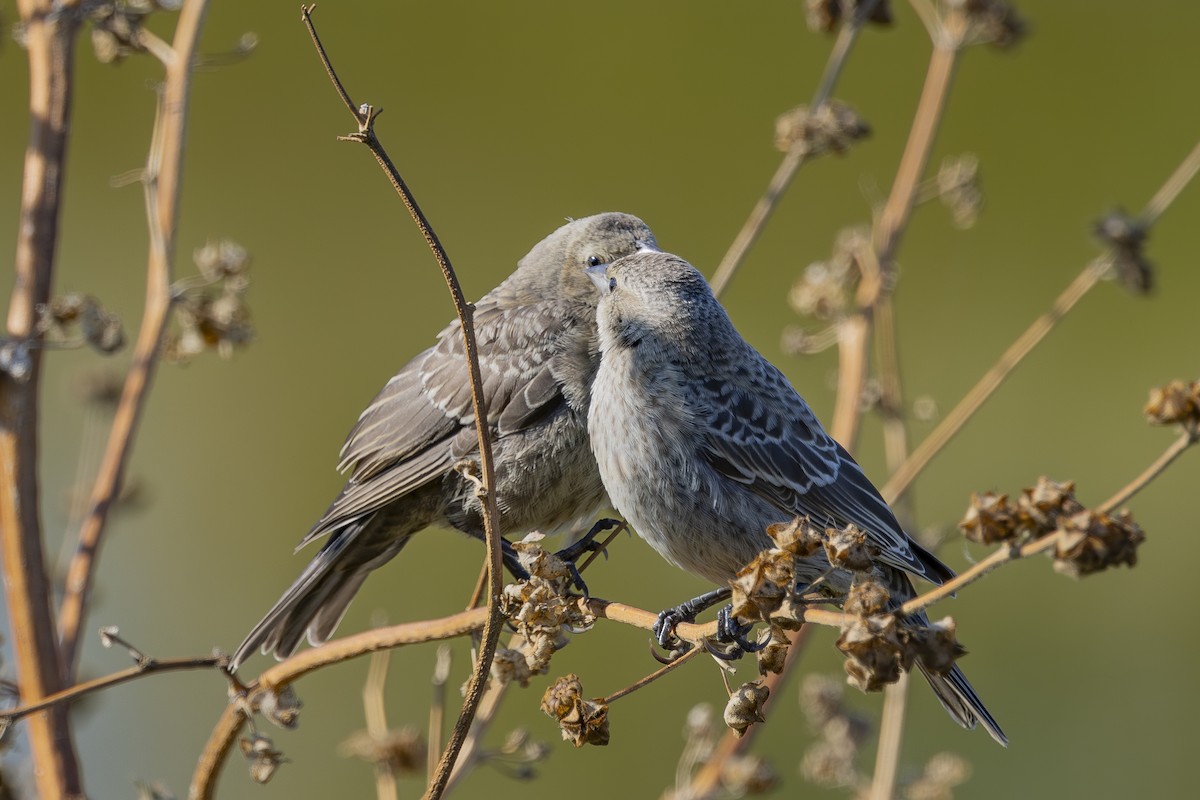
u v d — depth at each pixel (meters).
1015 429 16.34
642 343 7.76
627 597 14.05
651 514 7.67
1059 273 17.41
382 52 18.11
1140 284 9.12
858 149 18.02
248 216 17.02
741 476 7.64
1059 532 4.54
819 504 7.75
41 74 7.00
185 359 7.53
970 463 16.02
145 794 6.12
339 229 17.20
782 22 18.67
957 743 13.76
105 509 6.96
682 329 7.80
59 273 16.27
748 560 7.65
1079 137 18.28
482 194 17.62
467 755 6.94
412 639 5.88
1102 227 9.23
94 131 16.83
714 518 7.61
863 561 4.95
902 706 8.24
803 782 13.37
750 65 18.50
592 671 13.88
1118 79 18.56
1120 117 18.39
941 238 17.69
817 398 15.96
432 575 14.48
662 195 17.81
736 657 5.70
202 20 7.59
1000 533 4.72
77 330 6.93
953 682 6.96
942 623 4.64
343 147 17.61
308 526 15.45
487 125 18.00
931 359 16.92
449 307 16.88
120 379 9.68
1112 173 18.12
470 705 5.38
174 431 15.70
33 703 6.16
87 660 13.01
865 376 9.06
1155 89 18.41
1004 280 17.48
